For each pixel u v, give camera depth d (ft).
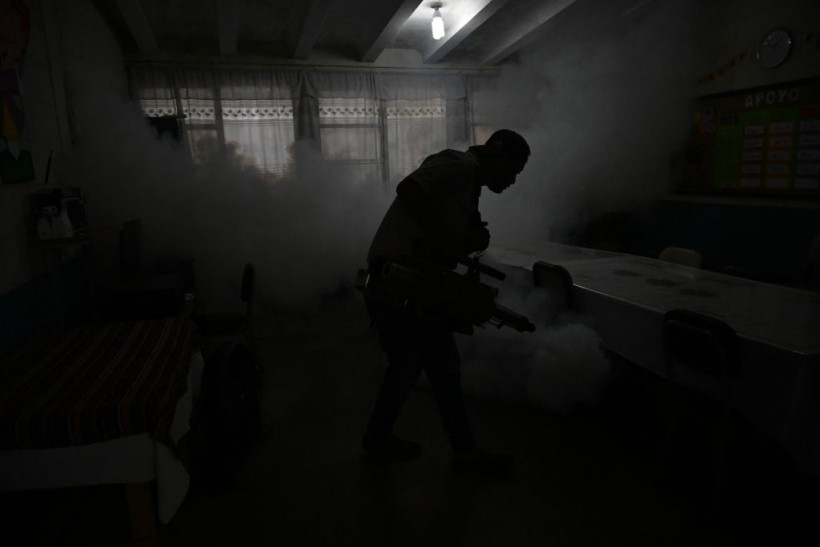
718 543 5.32
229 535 5.61
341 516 5.89
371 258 6.08
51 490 5.94
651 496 6.12
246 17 13.23
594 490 6.25
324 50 16.21
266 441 7.63
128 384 5.16
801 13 11.59
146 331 7.20
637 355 6.84
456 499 6.15
